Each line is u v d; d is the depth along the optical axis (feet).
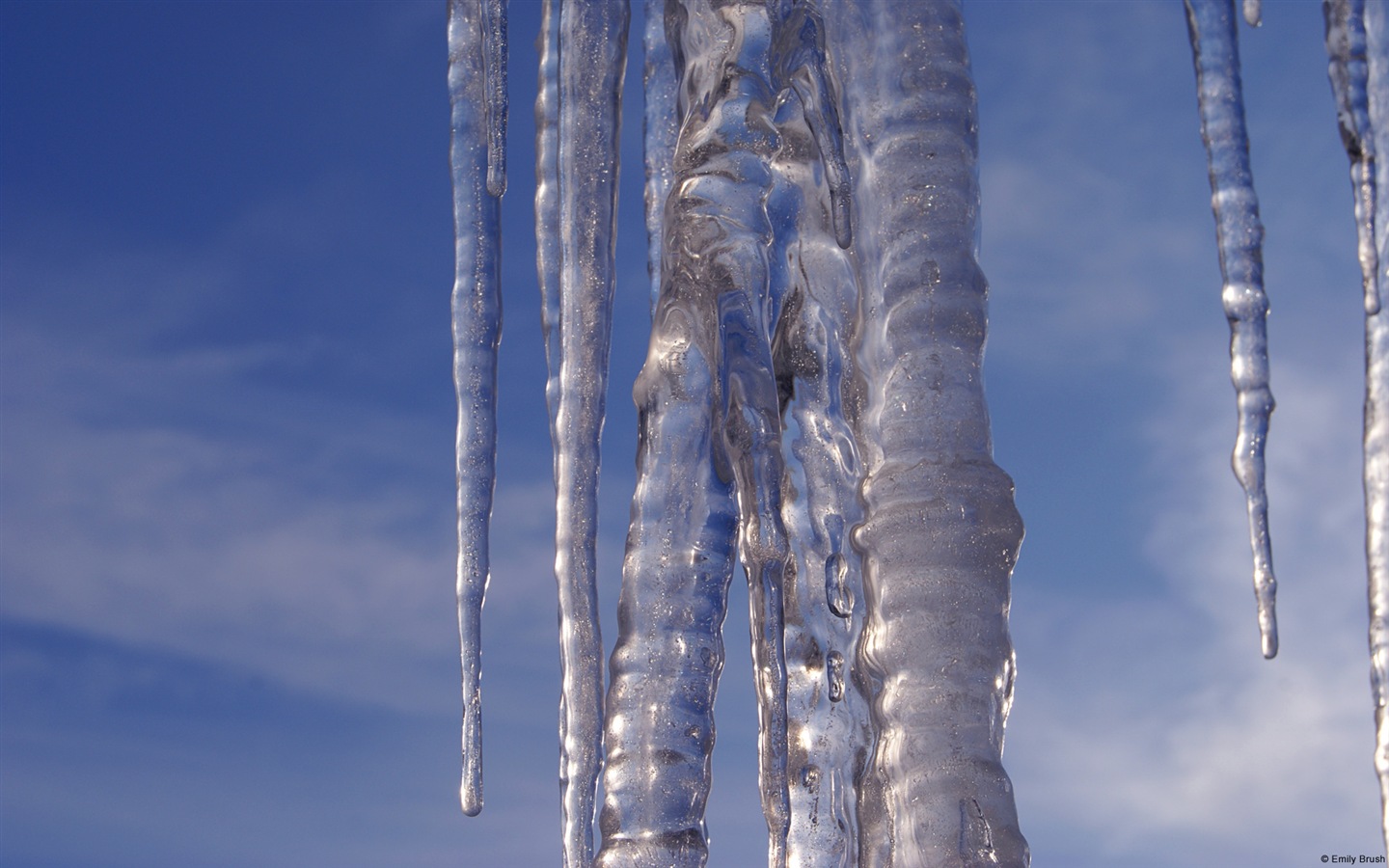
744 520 11.76
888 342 11.46
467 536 14.55
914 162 11.79
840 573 13.02
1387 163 11.09
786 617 13.14
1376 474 10.65
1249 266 11.29
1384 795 10.13
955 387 11.06
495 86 14.28
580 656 13.44
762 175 12.85
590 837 12.96
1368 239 11.03
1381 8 11.37
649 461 12.15
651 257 15.23
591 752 13.16
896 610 10.41
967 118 12.07
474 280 15.05
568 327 14.20
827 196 13.61
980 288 11.52
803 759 12.75
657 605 11.70
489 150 14.21
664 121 15.48
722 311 12.21
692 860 10.98
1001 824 9.53
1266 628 10.66
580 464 13.89
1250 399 11.09
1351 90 11.24
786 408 13.52
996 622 10.34
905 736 10.01
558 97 14.82
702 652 11.60
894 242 11.69
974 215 11.85
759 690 11.47
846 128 12.56
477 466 14.70
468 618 14.38
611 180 14.44
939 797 9.62
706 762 11.39
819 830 12.53
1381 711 10.27
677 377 12.17
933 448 10.85
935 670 10.09
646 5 15.83
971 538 10.45
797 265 13.44
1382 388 10.75
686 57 14.19
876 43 12.39
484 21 14.43
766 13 13.46
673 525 11.89
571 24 14.70
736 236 12.47
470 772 13.89
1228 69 11.66
